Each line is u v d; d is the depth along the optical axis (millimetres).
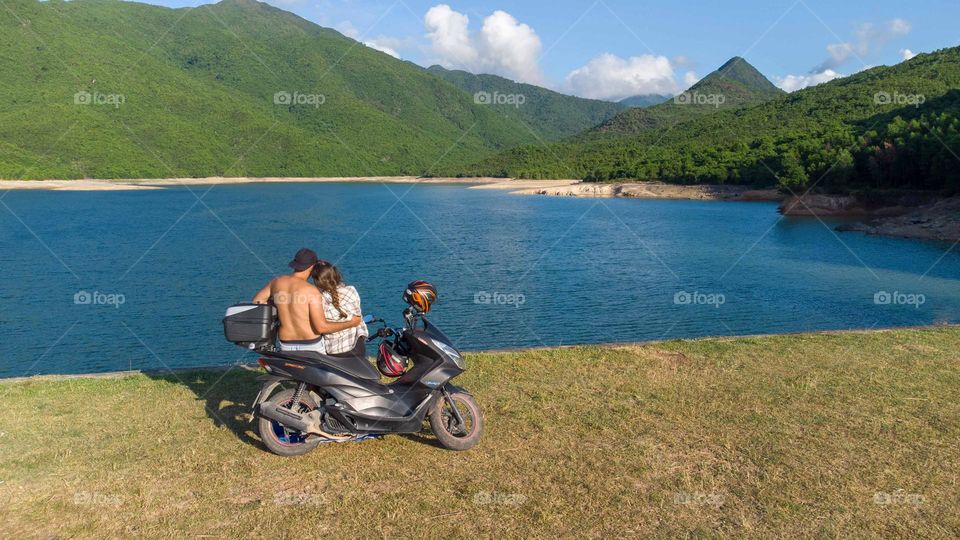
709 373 7273
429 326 5379
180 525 3996
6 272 34656
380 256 39000
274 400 5059
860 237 48562
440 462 4953
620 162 128500
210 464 4895
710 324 21875
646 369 7449
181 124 182750
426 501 4305
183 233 52969
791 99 150875
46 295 28578
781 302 25422
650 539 3857
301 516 4105
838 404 6219
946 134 63812
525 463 4926
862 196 67812
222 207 82250
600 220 63406
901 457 5004
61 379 7145
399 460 4996
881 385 6777
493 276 31938
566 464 4902
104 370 18328
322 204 87938
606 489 4492
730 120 144500
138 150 160625
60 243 46969
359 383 5109
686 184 102875
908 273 32344
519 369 7465
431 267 34719
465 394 5289
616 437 5426
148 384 6926
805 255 39438
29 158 137875
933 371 7293
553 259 37812
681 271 33375
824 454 5066
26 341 21281
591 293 27375
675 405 6207
